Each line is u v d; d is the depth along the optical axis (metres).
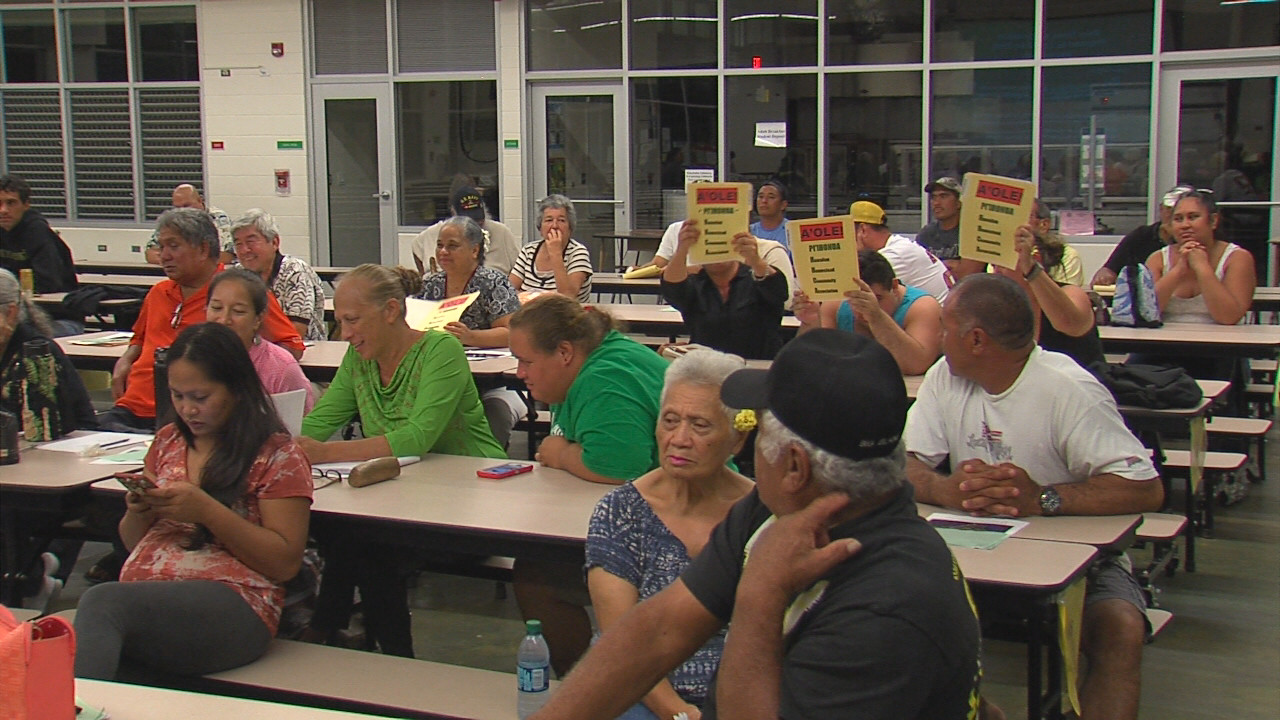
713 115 11.66
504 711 2.59
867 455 1.57
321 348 5.81
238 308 4.00
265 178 12.90
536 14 12.02
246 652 2.80
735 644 1.54
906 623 1.50
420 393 3.67
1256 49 10.02
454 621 4.33
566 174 12.19
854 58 11.17
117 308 7.71
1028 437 3.02
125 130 13.30
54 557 4.34
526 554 2.90
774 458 1.62
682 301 5.27
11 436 3.62
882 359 1.62
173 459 2.99
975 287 3.01
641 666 1.73
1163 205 6.59
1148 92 10.39
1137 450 2.97
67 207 13.59
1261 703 3.62
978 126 10.94
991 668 3.93
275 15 12.59
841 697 1.50
